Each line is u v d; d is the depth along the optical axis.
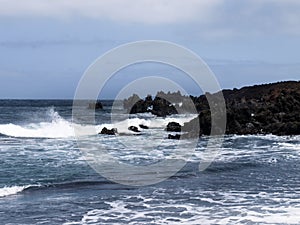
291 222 9.51
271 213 10.21
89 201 11.52
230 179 14.40
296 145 23.33
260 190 12.74
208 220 9.76
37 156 18.45
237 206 10.90
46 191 12.70
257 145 23.27
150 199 11.70
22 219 9.97
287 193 12.34
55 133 27.05
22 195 12.24
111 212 10.49
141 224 9.56
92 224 9.59
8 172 15.26
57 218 10.05
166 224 9.52
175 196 12.02
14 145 21.73
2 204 11.25
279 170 16.09
